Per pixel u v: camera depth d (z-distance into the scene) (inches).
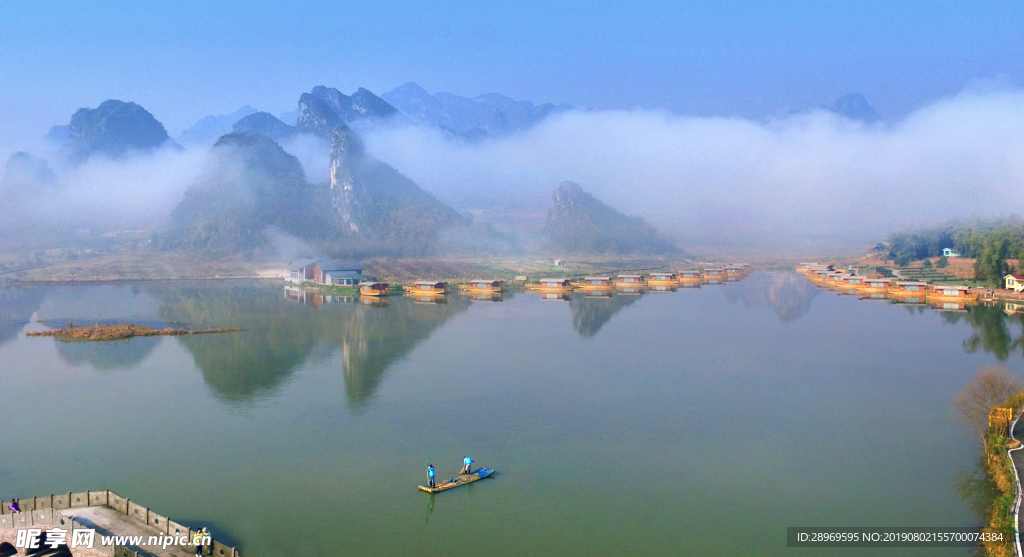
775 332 6318.9
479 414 3929.6
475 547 2536.9
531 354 5403.5
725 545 2546.8
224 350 5590.6
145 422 3831.2
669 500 2886.3
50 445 3494.1
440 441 3531.0
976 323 6707.7
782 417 3880.4
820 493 2938.0
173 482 3058.6
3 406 4126.5
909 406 4065.0
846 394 4303.6
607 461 3277.6
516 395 4286.4
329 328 6594.5
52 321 7066.9
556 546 2546.8
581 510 2802.7
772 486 3011.8
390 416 3907.5
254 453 3378.4
